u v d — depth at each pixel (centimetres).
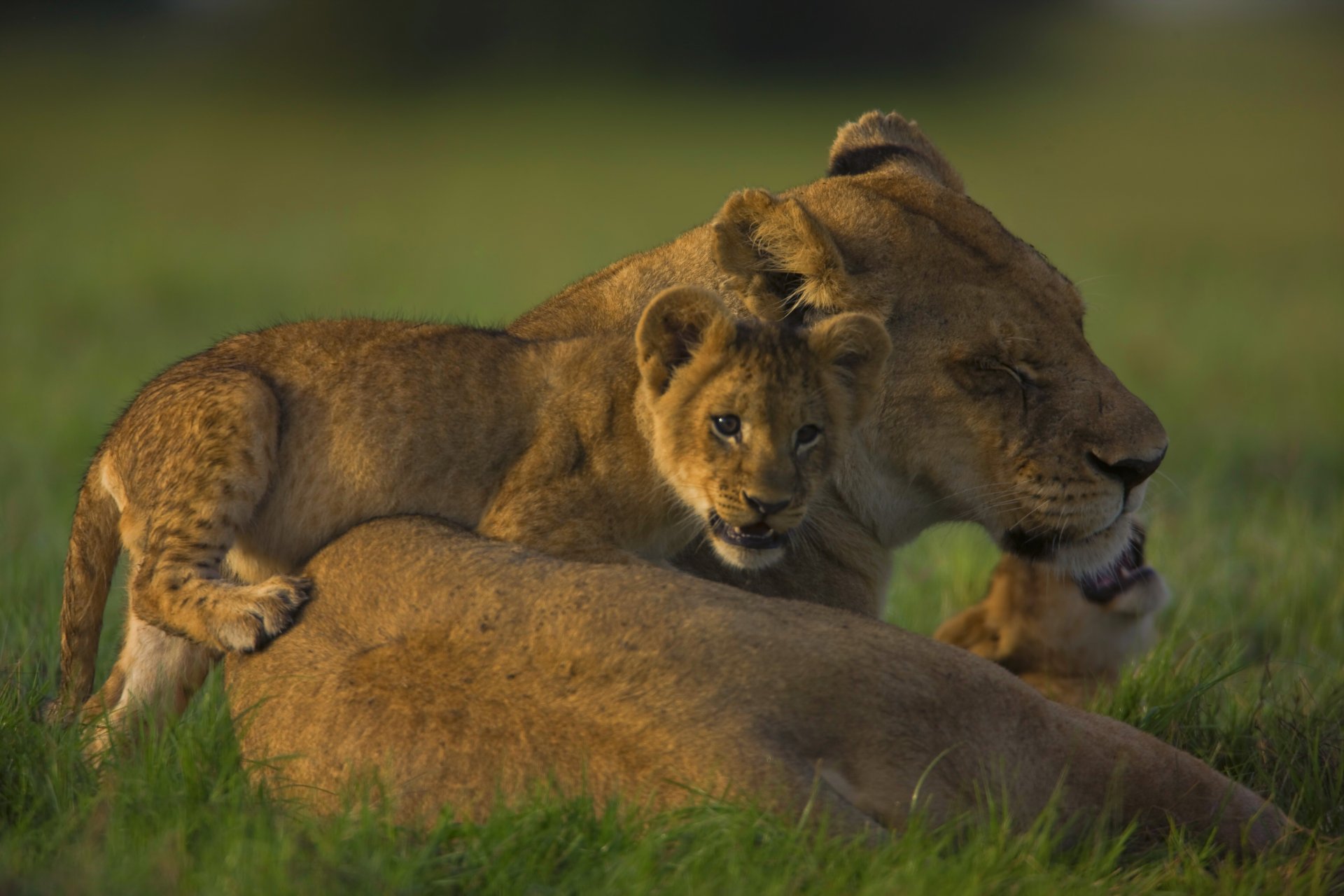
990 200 5756
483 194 6400
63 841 641
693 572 860
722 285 870
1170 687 943
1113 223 5112
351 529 786
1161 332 2644
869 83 12938
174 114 10981
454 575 698
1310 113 11538
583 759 612
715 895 575
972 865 593
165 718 816
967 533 1380
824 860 583
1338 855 653
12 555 1219
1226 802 674
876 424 863
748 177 7075
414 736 637
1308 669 1077
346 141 9556
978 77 13275
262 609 735
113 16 14975
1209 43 15525
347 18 12950
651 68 12988
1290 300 3281
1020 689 665
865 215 870
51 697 898
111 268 3359
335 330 873
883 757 618
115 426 873
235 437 803
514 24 13088
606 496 816
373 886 585
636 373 825
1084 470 837
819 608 679
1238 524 1416
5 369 2198
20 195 5472
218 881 582
